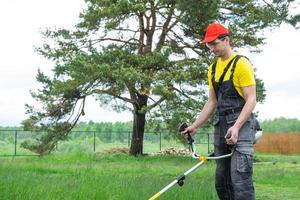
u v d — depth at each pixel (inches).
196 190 376.8
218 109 258.2
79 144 1678.2
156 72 1146.7
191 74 1127.6
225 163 258.4
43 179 452.8
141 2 1230.9
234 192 249.9
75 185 386.3
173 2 1245.1
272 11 1239.5
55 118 1289.4
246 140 248.5
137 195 352.8
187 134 265.3
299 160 1327.5
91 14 1240.8
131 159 1112.8
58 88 1231.5
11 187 343.3
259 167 972.6
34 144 1289.4
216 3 1133.1
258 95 1139.9
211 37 253.3
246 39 1227.2
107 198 343.3
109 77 1147.3
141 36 1306.6
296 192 548.7
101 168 768.9
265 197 506.9
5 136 1614.2
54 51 1266.0
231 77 251.9
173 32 1290.6
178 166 884.6
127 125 2573.8
